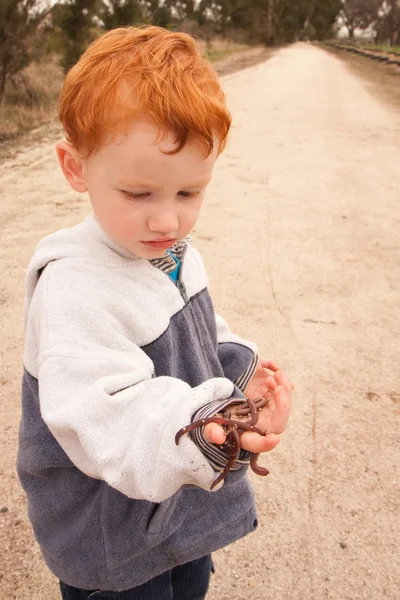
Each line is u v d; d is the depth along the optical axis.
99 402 0.84
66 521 1.10
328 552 2.03
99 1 13.01
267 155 7.50
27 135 8.49
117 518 1.05
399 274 4.08
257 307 3.58
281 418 0.87
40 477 1.10
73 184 0.97
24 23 10.91
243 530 1.25
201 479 0.82
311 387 2.86
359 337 3.29
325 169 6.90
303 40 71.62
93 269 0.99
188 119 0.82
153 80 0.82
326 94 14.16
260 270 4.07
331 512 2.18
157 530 1.07
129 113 0.82
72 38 13.10
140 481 0.81
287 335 3.29
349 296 3.75
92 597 1.19
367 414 2.68
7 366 2.93
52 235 1.05
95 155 0.88
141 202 0.89
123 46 0.87
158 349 1.03
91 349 0.91
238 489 1.24
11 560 1.96
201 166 0.88
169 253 1.14
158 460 0.81
